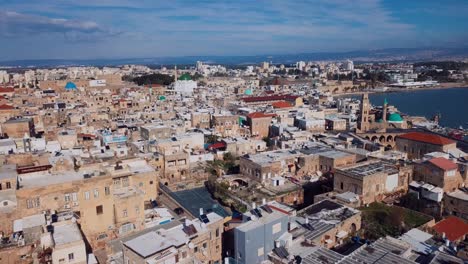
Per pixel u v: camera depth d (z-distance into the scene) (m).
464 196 97.62
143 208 92.38
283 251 67.50
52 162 100.56
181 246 65.88
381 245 68.12
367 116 193.25
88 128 172.12
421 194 104.44
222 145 161.38
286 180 121.75
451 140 147.12
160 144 149.38
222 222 79.56
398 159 125.88
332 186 115.94
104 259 81.56
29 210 82.19
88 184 85.31
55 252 62.53
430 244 73.69
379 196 104.25
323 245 74.62
